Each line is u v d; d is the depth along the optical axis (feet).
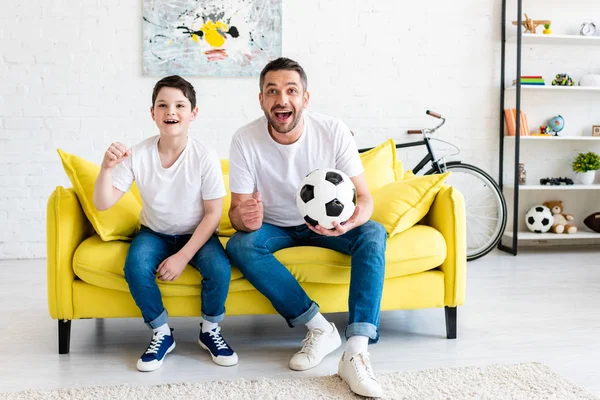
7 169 11.93
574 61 13.52
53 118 11.91
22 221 12.04
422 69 12.87
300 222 6.90
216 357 6.31
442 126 13.05
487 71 13.10
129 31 11.90
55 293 6.47
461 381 5.74
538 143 13.53
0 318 7.98
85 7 11.77
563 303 8.76
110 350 6.77
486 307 8.55
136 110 12.06
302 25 12.37
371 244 6.17
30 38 11.72
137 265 6.21
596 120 13.70
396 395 5.40
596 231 13.24
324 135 6.68
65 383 5.78
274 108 6.28
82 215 6.86
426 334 7.34
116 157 6.15
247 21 12.10
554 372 5.97
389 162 8.38
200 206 6.68
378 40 12.65
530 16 13.30
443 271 7.04
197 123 12.26
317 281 6.59
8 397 5.34
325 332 6.39
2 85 11.74
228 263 6.41
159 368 6.20
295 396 5.41
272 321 7.98
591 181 13.17
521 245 13.74
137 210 7.34
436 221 7.20
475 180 13.29
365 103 12.73
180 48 11.98
